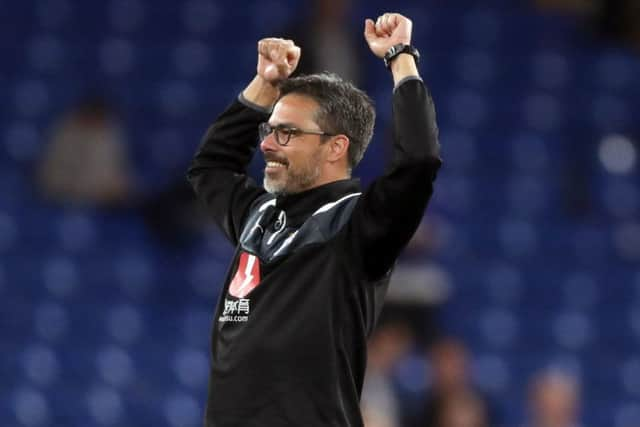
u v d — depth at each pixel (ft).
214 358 48.24
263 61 54.39
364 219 46.96
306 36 142.10
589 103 165.58
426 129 46.96
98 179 146.00
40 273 138.62
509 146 158.40
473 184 153.69
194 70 162.71
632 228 152.76
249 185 53.52
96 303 136.98
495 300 143.74
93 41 164.96
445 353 105.60
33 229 142.61
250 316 47.26
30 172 150.00
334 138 48.88
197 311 137.49
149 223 142.41
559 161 157.89
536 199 153.69
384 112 152.56
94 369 129.80
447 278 142.92
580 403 135.03
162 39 166.20
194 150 153.17
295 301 46.88
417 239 121.19
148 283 139.13
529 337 141.28
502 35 170.81
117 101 157.69
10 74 159.94
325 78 49.67
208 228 142.20
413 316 118.52
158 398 127.75
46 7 167.32
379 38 50.52
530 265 147.74
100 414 125.49
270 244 48.39
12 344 131.64
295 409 46.09
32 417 124.67
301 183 48.62
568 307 144.77
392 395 101.40
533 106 163.22
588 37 175.11
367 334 48.11
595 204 155.22
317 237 47.50
